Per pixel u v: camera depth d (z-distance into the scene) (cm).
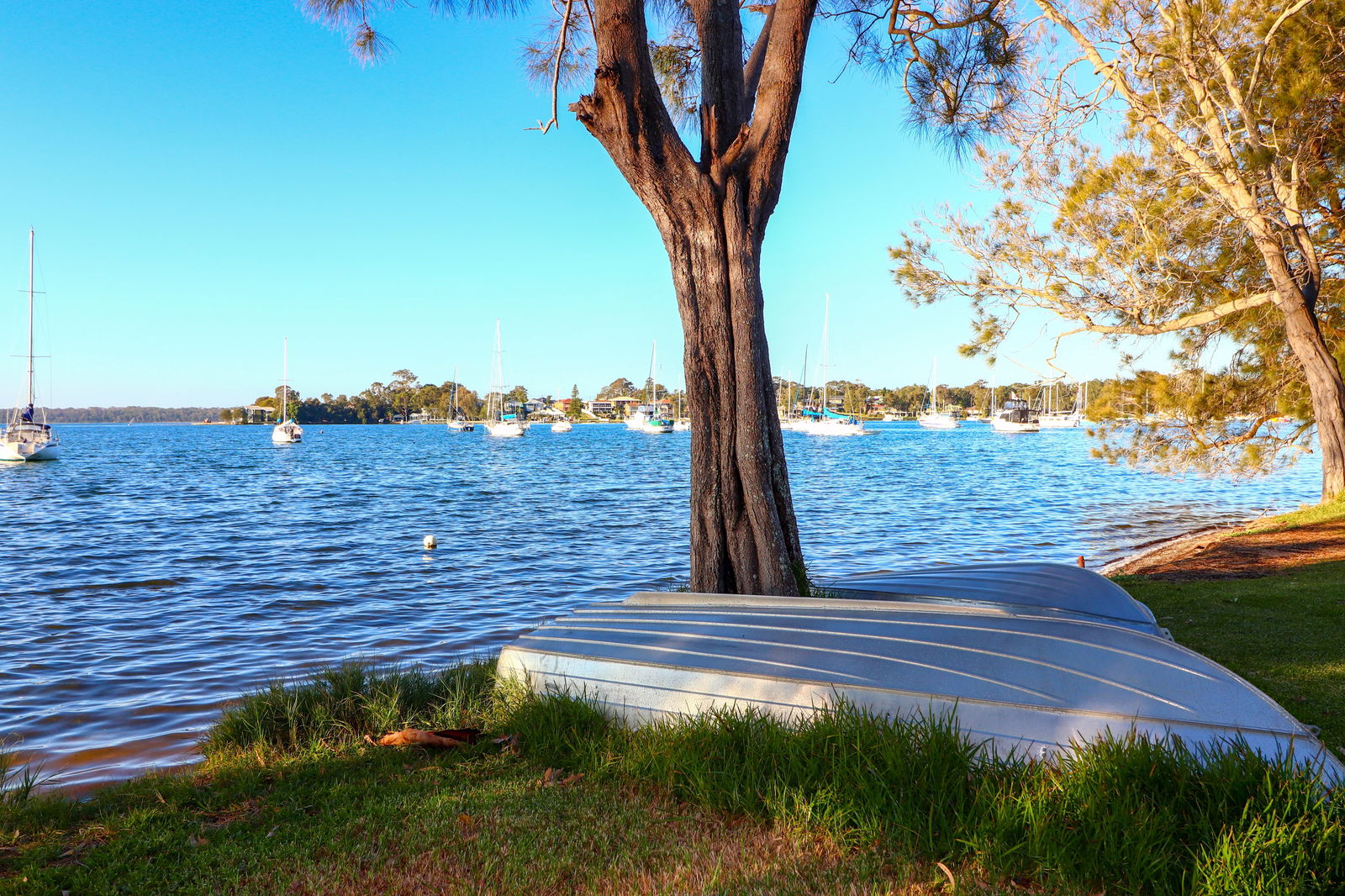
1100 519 1991
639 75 591
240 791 374
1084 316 1294
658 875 279
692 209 618
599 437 12538
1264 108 1191
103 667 777
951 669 379
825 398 10469
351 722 468
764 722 364
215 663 790
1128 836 262
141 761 534
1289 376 1517
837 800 310
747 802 319
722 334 622
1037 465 4631
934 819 294
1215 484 3178
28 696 682
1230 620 632
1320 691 446
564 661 452
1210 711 330
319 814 344
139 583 1252
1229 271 1384
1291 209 1211
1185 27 1107
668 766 351
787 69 614
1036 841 269
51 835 340
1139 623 532
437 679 512
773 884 269
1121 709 335
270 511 2447
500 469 4828
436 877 283
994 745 328
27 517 2303
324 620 989
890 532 1777
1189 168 1198
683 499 2767
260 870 292
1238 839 256
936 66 835
